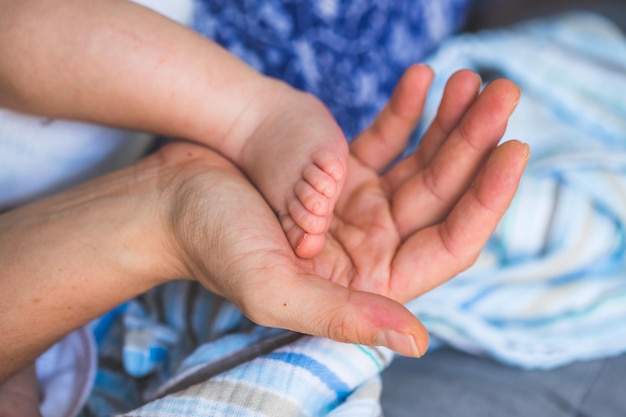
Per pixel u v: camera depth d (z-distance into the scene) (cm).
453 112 48
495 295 57
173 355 54
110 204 48
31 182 56
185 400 45
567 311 57
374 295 41
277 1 61
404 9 68
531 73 70
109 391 55
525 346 55
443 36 77
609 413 52
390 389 54
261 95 50
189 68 50
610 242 60
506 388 53
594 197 61
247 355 48
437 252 45
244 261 42
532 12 99
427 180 47
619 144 66
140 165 50
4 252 48
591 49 78
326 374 46
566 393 53
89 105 50
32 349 48
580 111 68
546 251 61
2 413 49
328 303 41
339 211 49
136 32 49
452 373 55
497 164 44
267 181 47
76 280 47
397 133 51
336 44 63
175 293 56
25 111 52
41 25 49
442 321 54
